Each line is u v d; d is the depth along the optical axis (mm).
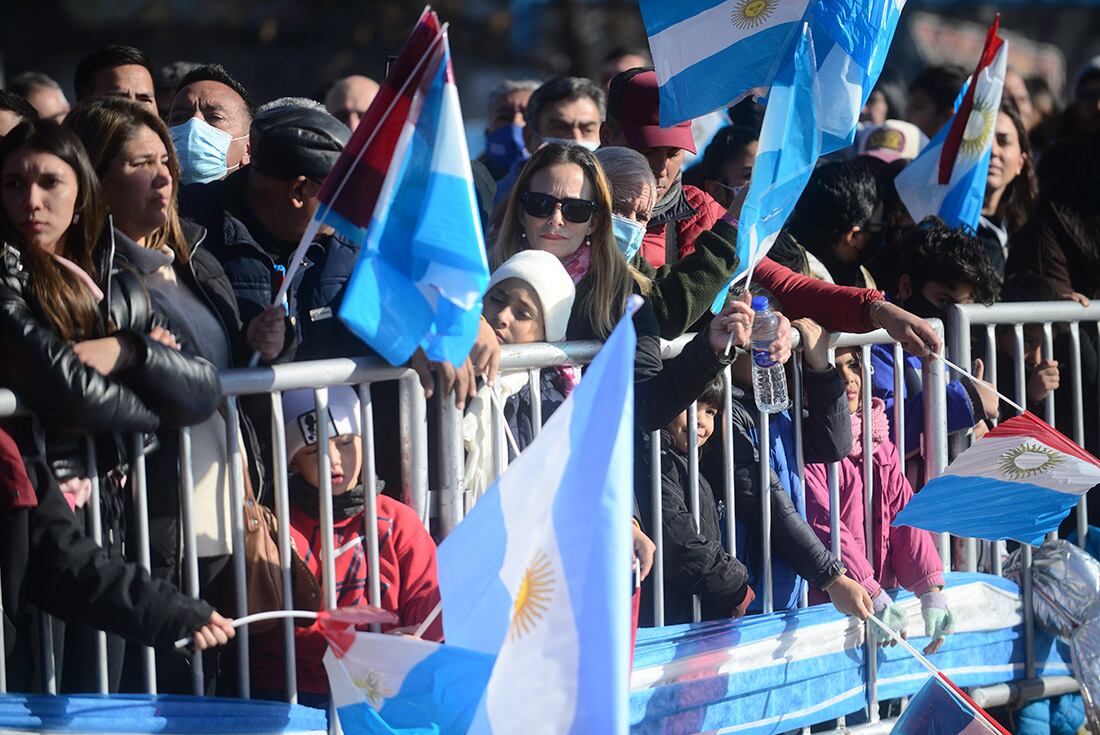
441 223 11344
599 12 57406
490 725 10680
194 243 12953
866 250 20078
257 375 11789
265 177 13398
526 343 13672
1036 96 30547
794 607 15773
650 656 13969
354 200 11719
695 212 17562
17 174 11141
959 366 17047
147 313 11695
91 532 11344
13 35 61719
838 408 15477
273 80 60938
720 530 15227
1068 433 18656
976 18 58812
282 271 13562
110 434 11383
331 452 12508
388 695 11352
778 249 17062
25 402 10734
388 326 11406
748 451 15352
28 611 11438
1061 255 20094
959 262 17266
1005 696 17312
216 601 12312
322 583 12414
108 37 61938
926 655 16438
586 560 10578
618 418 10609
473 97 59000
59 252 11547
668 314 14883
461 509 13180
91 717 11172
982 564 17812
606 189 14625
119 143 12297
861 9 14242
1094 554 18406
